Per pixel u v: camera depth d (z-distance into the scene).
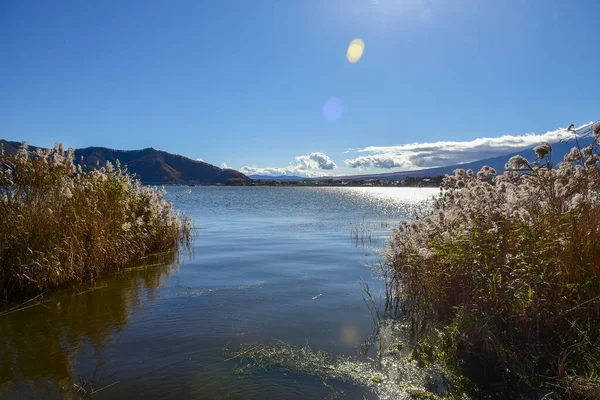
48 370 4.32
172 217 13.32
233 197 66.94
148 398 3.74
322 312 6.26
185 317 6.02
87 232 8.62
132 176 12.72
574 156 6.02
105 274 8.99
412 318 5.83
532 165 6.09
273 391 3.85
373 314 6.18
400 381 4.08
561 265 4.84
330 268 9.69
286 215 28.78
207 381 4.06
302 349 4.86
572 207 5.25
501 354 4.39
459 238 5.73
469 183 7.35
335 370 4.32
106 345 4.98
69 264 7.82
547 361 4.29
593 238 4.91
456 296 5.80
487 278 5.00
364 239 15.21
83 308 6.48
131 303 6.75
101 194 10.17
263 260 10.77
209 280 8.42
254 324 5.73
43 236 7.61
